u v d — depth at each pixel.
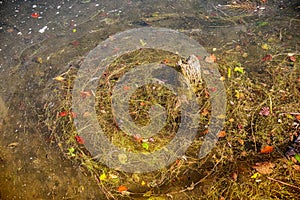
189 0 2.64
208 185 1.66
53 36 2.44
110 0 2.69
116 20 2.52
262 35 2.32
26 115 2.01
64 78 2.16
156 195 1.65
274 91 1.99
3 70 2.25
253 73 2.10
